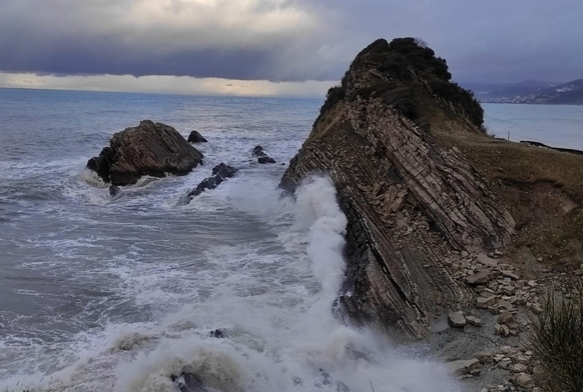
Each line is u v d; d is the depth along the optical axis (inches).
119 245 700.7
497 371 391.9
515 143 850.8
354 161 886.4
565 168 661.3
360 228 676.1
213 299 525.0
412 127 833.5
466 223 647.1
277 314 492.7
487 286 534.3
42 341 445.7
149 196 1023.0
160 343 423.5
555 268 547.8
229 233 760.3
